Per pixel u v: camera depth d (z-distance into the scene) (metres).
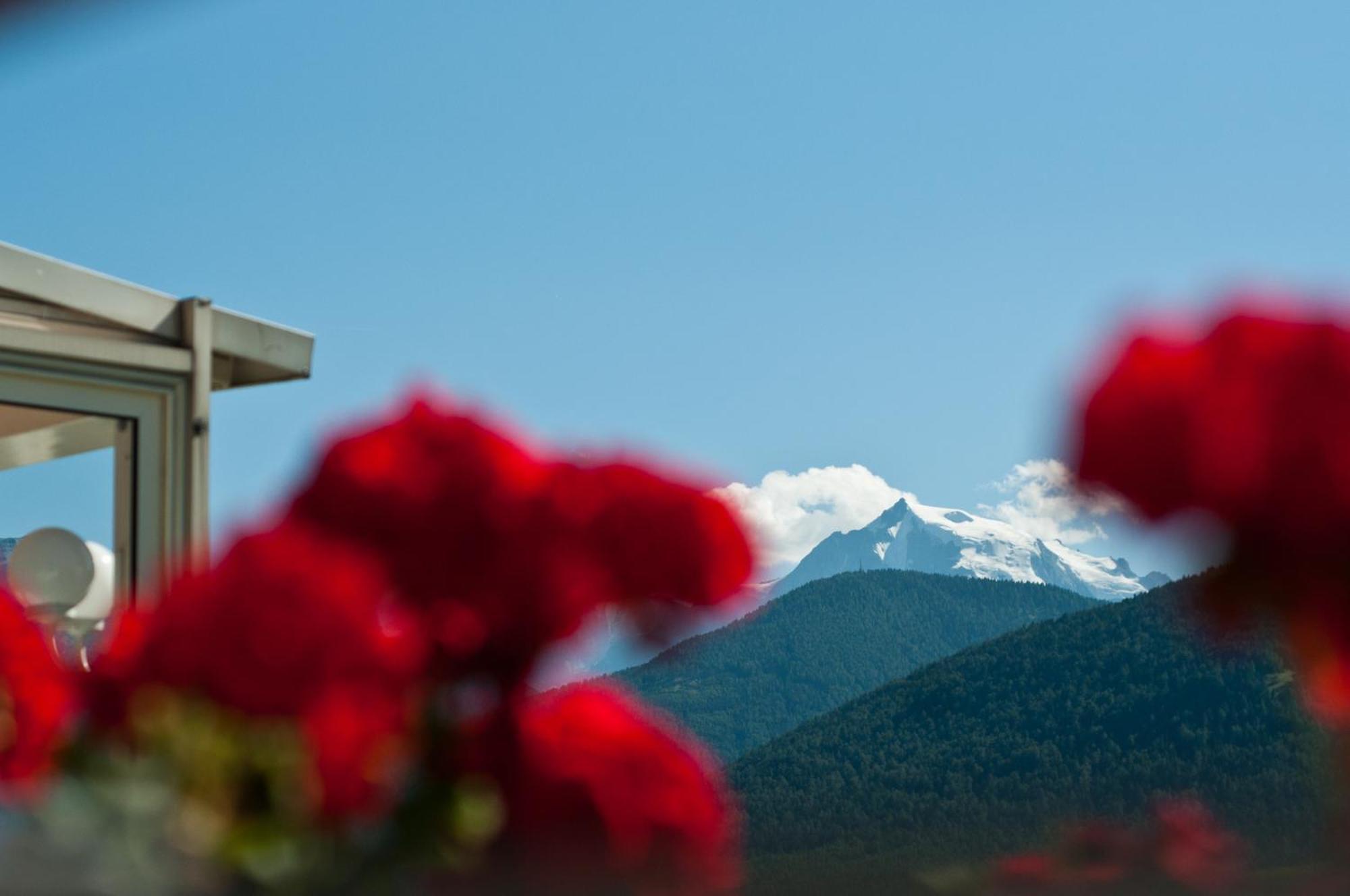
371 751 0.55
